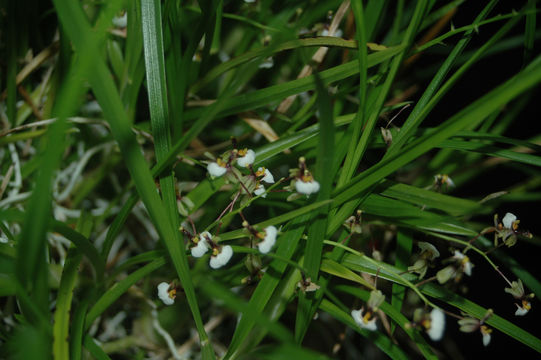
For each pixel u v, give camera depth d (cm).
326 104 38
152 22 43
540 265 58
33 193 36
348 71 45
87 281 50
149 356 53
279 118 53
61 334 41
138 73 48
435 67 58
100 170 54
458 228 45
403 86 58
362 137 45
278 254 43
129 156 40
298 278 44
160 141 44
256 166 46
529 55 48
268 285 43
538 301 58
